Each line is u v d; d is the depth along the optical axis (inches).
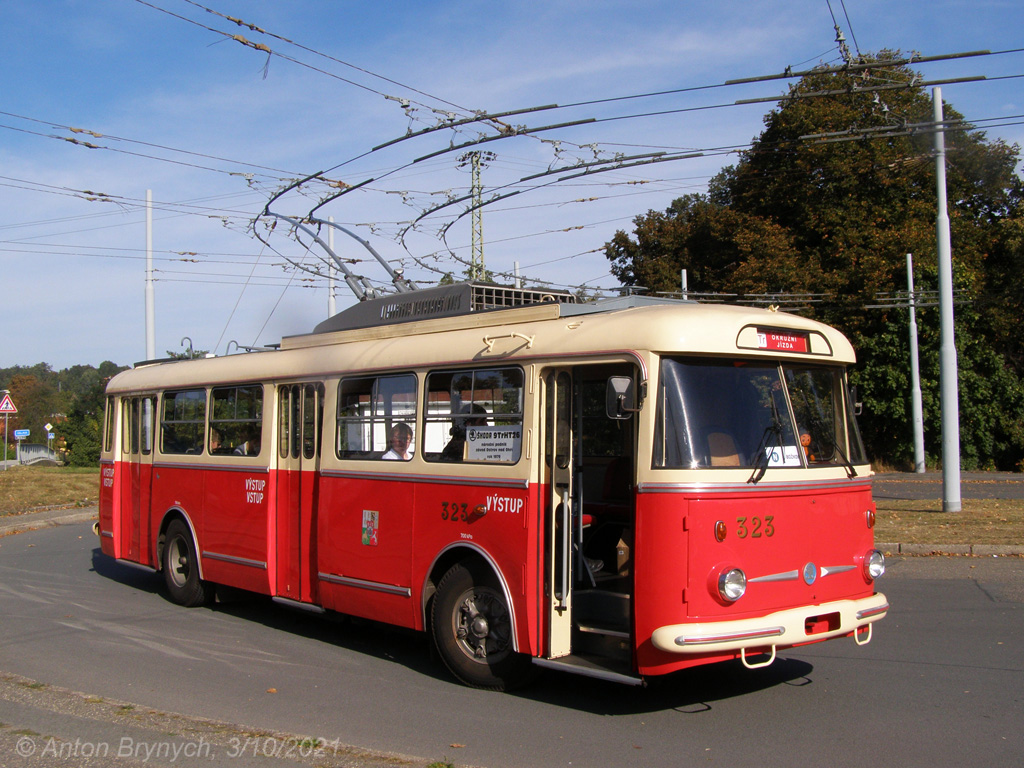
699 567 222.1
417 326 316.8
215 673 289.4
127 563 457.4
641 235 1417.3
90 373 5285.4
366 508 307.3
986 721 226.8
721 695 256.5
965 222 1261.1
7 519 774.5
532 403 255.6
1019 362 1354.6
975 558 478.0
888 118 482.3
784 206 1258.0
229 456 378.6
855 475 258.8
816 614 235.3
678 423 229.1
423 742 218.5
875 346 1211.9
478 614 269.7
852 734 219.6
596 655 247.0
